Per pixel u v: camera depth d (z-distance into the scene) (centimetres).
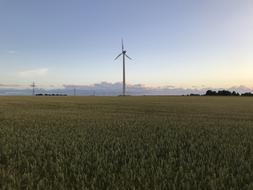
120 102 6662
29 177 755
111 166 858
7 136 1474
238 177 761
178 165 907
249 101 8031
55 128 1842
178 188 684
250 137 1530
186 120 2528
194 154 1062
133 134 1579
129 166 857
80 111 3600
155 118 2677
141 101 7444
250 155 1043
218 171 812
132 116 2895
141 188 690
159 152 1091
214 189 672
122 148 1162
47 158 984
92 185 688
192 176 761
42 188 689
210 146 1234
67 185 714
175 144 1259
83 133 1596
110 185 700
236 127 2014
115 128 1867
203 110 4069
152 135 1537
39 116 2777
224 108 4625
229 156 1017
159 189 670
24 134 1565
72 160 938
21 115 2888
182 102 7056
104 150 1112
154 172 802
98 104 5591
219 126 2062
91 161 945
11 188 679
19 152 1082
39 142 1294
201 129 1870
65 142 1298
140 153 1055
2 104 5297
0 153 1070
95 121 2325
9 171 823
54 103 5812
